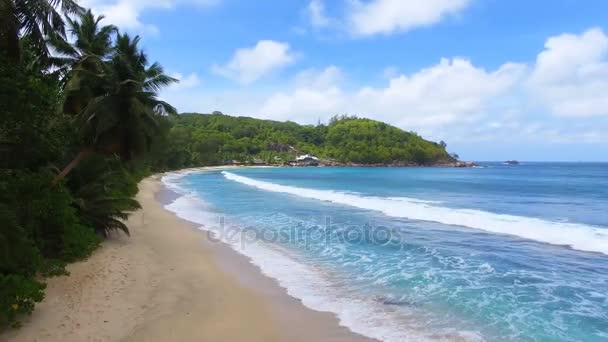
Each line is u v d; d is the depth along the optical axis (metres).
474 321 7.48
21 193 9.05
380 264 11.30
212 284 9.23
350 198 28.83
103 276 9.18
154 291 8.51
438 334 6.90
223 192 34.31
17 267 7.64
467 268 10.97
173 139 77.75
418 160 151.62
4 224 6.76
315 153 146.62
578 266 11.20
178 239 13.98
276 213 21.17
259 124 162.12
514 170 113.69
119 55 14.71
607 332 7.08
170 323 6.94
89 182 13.37
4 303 6.27
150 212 20.05
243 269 10.62
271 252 12.58
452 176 74.00
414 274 10.38
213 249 12.80
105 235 12.91
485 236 15.22
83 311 7.18
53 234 10.05
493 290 9.19
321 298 8.55
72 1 11.20
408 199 29.50
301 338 6.63
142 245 12.64
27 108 9.34
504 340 6.74
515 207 25.41
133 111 14.32
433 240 14.54
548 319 7.61
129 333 6.47
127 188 24.09
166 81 20.78
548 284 9.65
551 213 22.53
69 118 13.91
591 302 8.50
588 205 26.81
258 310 7.75
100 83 15.43
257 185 43.59
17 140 9.73
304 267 10.93
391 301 8.44
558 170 113.81
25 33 9.93
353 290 9.11
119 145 15.16
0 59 8.91
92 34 19.86
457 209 23.31
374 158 145.00
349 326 7.14
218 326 6.95
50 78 12.10
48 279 8.59
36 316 6.80
